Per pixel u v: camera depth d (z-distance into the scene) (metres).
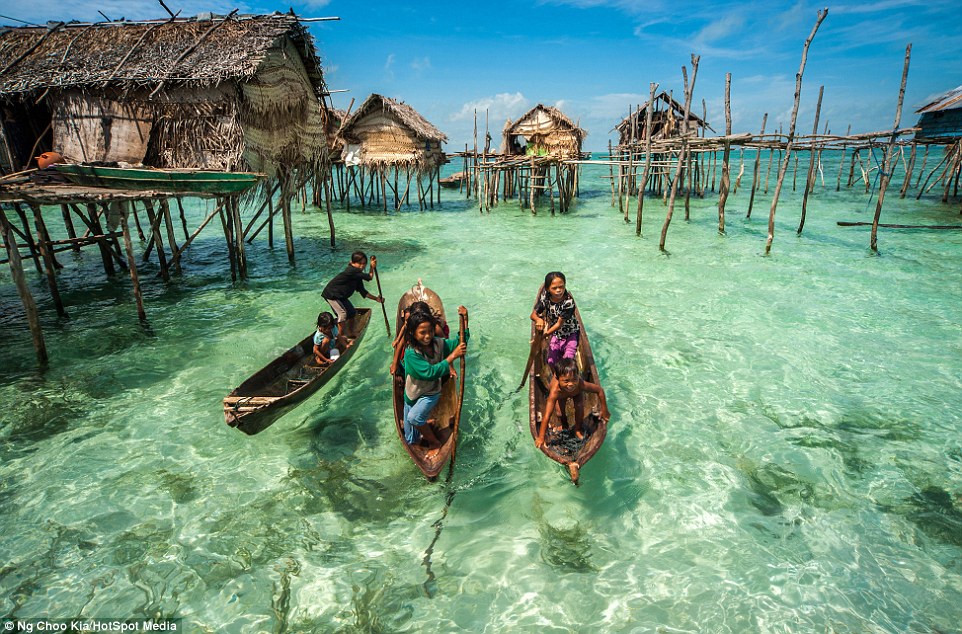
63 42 12.13
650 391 7.32
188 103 11.18
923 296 10.96
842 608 4.04
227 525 4.91
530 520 5.01
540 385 6.28
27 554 4.53
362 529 4.89
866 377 7.57
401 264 14.12
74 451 5.93
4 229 7.16
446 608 4.10
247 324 9.68
